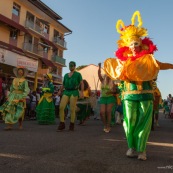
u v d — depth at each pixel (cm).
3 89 1245
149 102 465
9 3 3566
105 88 874
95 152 508
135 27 495
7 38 3578
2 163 397
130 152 471
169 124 1451
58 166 393
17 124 1029
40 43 4206
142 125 460
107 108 872
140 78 457
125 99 475
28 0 3766
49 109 1095
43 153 477
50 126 1009
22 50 3831
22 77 847
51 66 4238
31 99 1415
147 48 490
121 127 1089
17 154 460
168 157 487
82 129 934
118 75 479
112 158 461
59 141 622
